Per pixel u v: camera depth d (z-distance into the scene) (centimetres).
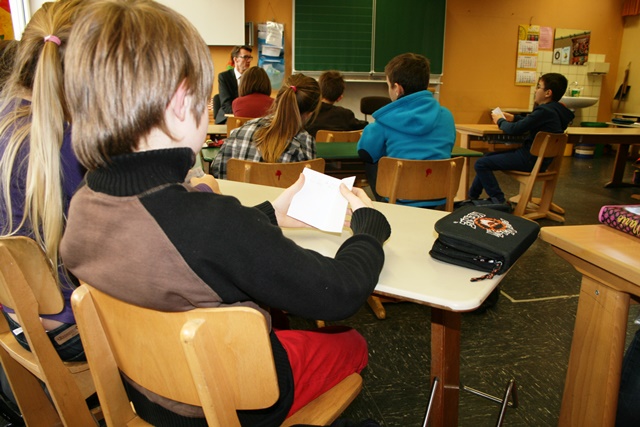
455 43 702
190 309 62
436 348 106
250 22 628
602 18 743
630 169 618
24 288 82
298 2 625
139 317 65
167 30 60
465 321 213
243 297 64
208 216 58
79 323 71
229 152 227
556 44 735
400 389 167
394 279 85
